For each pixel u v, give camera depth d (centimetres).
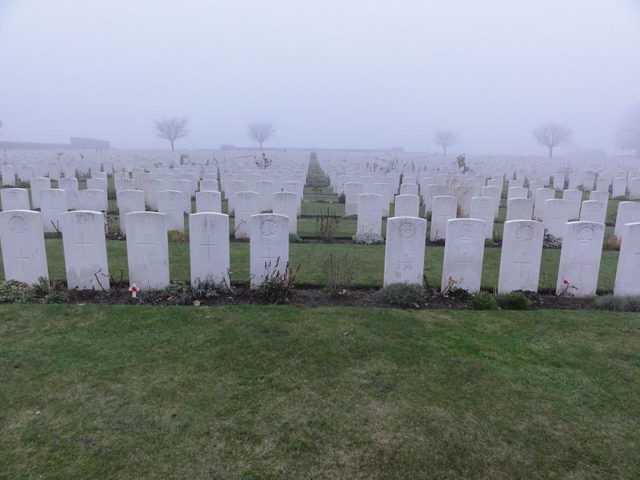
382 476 345
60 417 403
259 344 543
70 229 701
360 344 548
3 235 708
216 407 422
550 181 2923
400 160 4503
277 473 346
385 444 379
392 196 2011
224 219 708
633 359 525
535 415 420
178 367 488
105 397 433
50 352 514
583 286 748
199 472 345
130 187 1551
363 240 1145
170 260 933
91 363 493
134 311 631
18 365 485
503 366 505
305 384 462
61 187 1519
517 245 733
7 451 361
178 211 1174
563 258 739
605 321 630
